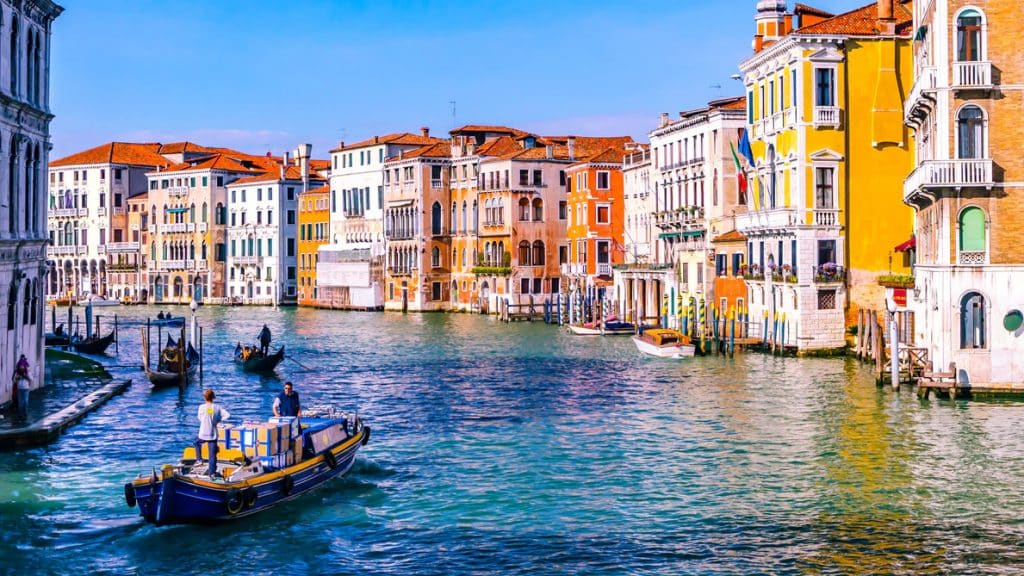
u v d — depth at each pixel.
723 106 63.69
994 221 34.81
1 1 31.64
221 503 22.03
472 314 98.62
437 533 22.17
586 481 26.33
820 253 50.69
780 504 24.05
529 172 94.94
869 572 19.69
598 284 85.00
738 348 56.56
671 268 70.06
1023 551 20.70
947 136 34.91
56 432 30.70
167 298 129.12
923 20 39.19
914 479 25.88
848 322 50.78
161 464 27.92
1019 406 34.19
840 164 50.50
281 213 122.38
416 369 51.66
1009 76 34.69
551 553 20.94
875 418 33.22
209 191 126.44
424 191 103.56
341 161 115.75
